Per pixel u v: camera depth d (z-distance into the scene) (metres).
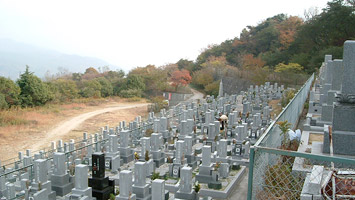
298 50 63.78
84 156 21.05
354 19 47.88
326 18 52.72
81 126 47.31
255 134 22.92
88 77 96.19
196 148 21.28
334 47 48.62
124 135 19.88
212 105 35.16
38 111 54.59
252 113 32.88
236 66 77.00
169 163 19.11
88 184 14.59
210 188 15.31
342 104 12.25
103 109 62.72
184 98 72.12
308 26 56.81
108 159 18.39
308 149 13.25
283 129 12.26
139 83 78.38
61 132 43.22
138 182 14.20
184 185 14.26
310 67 53.06
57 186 15.41
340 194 5.92
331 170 6.79
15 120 46.06
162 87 78.50
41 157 20.94
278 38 74.81
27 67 58.22
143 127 25.58
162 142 22.39
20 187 16.47
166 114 38.22
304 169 8.70
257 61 68.00
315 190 6.23
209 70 75.12
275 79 54.97
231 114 26.14
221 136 24.08
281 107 34.47
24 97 55.09
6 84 52.69
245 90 59.91
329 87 21.03
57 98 64.12
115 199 13.66
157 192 13.04
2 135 39.72
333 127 12.32
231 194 15.25
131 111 60.94
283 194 7.09
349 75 12.20
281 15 92.19
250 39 84.62
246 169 18.78
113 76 94.12
